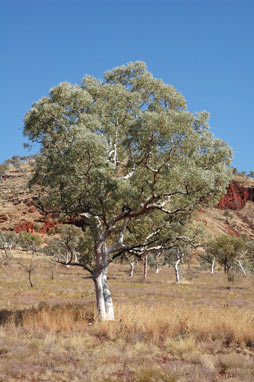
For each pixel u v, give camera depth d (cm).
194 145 1454
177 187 1484
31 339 1210
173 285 4212
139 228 1791
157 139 1391
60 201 1574
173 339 1251
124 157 1828
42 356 1014
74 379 846
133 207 1468
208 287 4059
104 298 1580
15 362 938
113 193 1424
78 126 1438
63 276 5147
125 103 1644
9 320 1552
